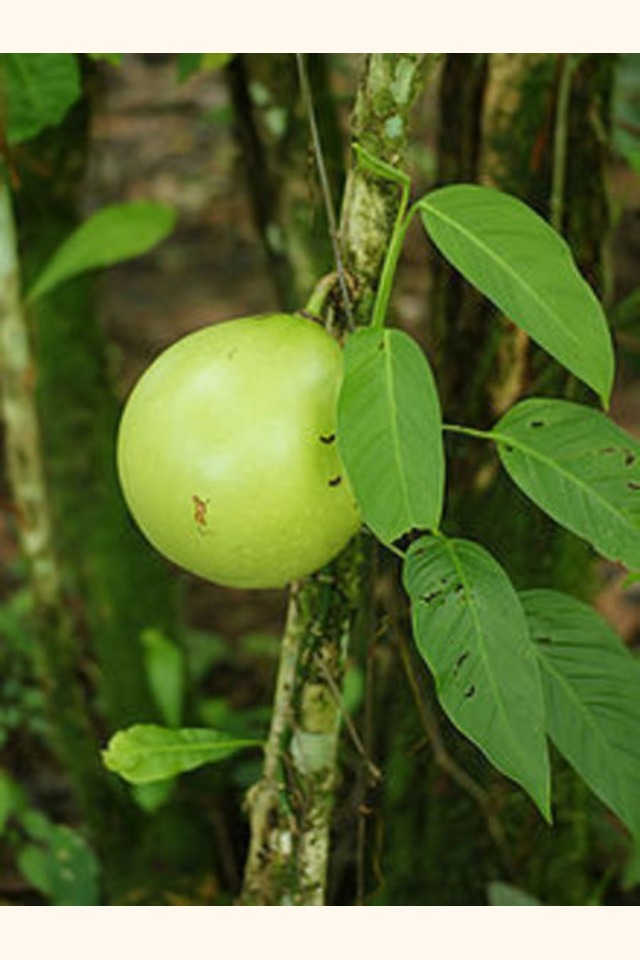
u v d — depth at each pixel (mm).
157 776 1280
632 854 1583
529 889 1605
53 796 2072
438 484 1091
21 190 1634
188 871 1794
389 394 1103
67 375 1688
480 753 1562
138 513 1179
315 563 1176
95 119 1792
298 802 1299
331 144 1591
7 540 2619
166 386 1160
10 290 1645
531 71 1436
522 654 1134
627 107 1831
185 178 4000
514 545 1519
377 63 1169
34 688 2158
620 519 1146
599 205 1479
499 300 1112
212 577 1186
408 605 1484
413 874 1617
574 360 1108
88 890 1670
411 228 3453
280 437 1141
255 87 1580
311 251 1598
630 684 1218
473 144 1466
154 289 3637
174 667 1667
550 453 1162
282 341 1157
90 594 1743
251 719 1915
